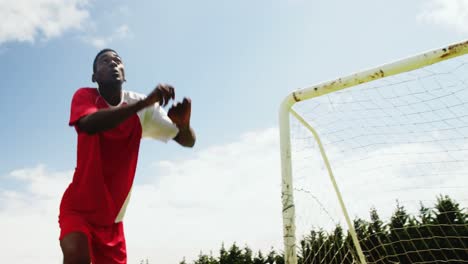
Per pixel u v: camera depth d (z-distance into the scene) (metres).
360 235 4.11
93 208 2.11
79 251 1.92
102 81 2.23
